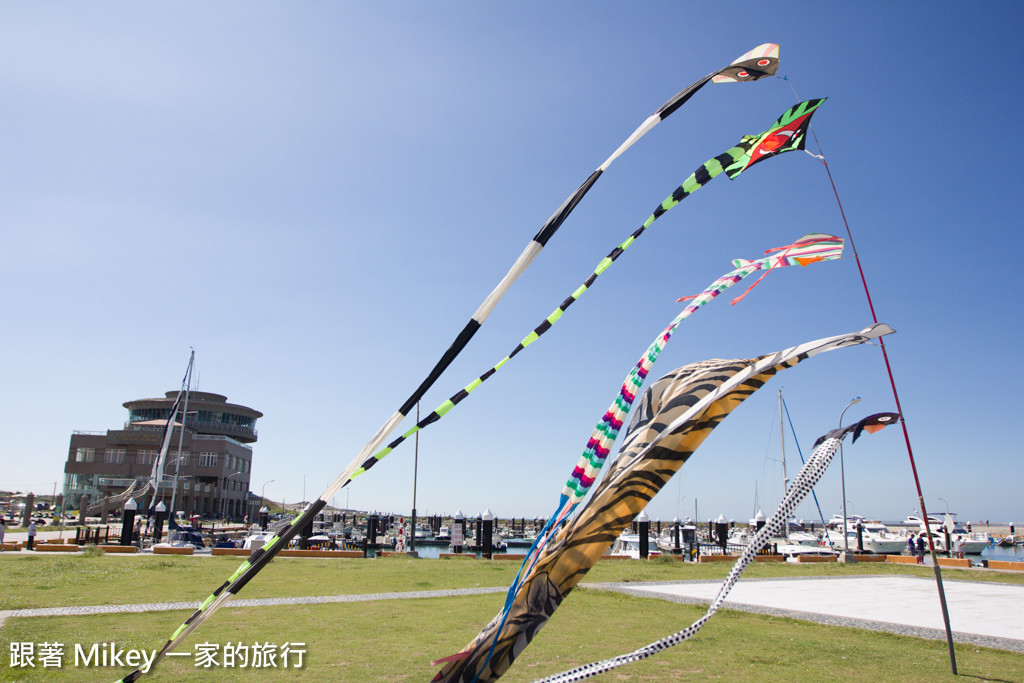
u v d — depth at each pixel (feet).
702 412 11.68
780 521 11.20
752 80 11.09
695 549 133.90
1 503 369.71
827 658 33.88
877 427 23.54
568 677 11.87
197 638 35.01
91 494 281.74
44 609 42.16
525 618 11.21
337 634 36.94
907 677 30.37
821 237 12.97
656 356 12.33
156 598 47.91
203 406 336.29
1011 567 102.68
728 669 31.27
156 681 27.35
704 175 10.84
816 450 11.62
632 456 12.25
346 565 74.74
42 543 95.35
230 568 68.03
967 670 31.78
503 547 234.99
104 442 287.48
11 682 26.66
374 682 27.66
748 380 11.82
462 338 9.57
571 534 11.46
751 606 51.19
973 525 407.85
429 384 9.86
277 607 45.80
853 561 105.50
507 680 28.32
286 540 10.05
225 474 302.04
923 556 119.24
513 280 9.54
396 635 36.78
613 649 34.53
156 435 286.66
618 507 11.32
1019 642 38.19
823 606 52.34
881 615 48.01
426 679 28.14
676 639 11.31
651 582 68.03
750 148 11.02
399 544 157.69
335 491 10.02
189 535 128.36
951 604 54.70
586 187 9.89
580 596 53.93
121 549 88.84
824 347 11.61
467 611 44.73
